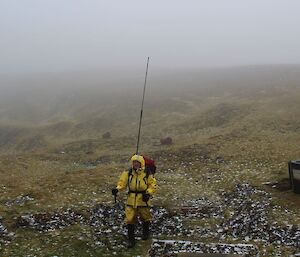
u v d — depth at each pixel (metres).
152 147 44.75
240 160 27.59
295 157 26.20
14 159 34.22
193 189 21.94
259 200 18.42
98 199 19.41
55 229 15.49
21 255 13.04
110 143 49.31
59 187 21.48
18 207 17.94
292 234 14.38
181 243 13.95
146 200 13.77
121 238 14.71
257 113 54.03
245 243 14.04
